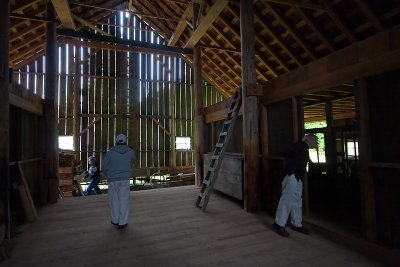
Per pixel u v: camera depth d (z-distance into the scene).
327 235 3.60
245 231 3.82
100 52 11.98
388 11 5.05
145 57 12.75
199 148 7.75
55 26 6.34
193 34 7.44
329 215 4.34
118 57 12.29
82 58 11.66
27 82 10.81
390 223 2.90
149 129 12.72
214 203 5.54
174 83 13.23
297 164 3.65
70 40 11.15
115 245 3.34
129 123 12.34
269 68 8.20
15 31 7.68
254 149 4.86
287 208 3.64
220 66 10.38
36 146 5.54
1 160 3.06
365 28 5.56
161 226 4.06
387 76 2.91
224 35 8.20
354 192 5.54
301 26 6.38
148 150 12.66
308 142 3.73
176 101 13.29
